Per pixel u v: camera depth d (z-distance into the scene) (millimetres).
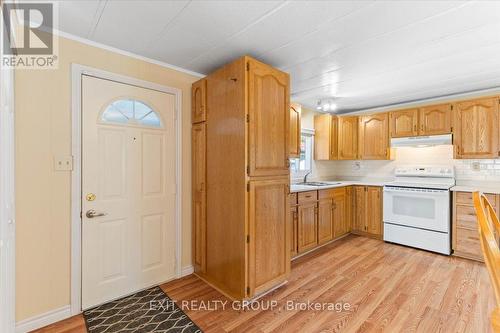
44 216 1804
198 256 2590
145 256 2336
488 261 973
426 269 2713
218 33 1906
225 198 2207
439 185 3326
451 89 3289
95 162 2035
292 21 1742
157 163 2416
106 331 1736
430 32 1877
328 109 4344
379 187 3775
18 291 1696
